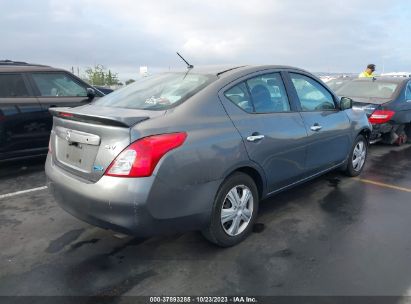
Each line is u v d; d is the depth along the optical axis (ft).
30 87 19.43
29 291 9.18
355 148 17.93
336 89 27.66
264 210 14.12
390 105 24.16
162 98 11.04
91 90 21.44
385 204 14.82
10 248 11.28
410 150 25.23
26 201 15.23
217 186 10.27
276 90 13.03
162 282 9.53
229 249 11.16
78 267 10.24
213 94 10.91
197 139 9.78
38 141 19.54
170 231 9.67
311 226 12.74
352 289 9.23
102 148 9.23
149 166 8.84
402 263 10.42
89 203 9.32
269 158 12.01
